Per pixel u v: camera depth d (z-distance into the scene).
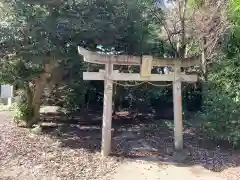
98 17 9.91
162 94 14.38
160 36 12.97
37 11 9.53
